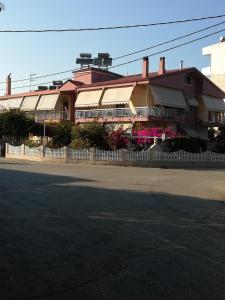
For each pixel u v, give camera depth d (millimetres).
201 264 7824
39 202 14461
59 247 8766
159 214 12984
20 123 46281
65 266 7520
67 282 6711
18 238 9430
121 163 35469
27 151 40531
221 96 56969
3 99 67125
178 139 38906
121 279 6887
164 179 24203
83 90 53844
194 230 10867
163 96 48812
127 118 48594
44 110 59344
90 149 36406
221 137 48469
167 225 11383
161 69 53781
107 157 35812
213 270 7469
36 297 6086
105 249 8695
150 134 39531
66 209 13234
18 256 8055
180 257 8258
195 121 54000
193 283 6762
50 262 7738
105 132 38250
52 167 31031
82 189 18328
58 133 40562
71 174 25422
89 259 7973
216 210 14156
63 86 56906
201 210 14062
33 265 7539
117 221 11641
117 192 17797
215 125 55219
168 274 7188
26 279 6809
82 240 9391
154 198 16453
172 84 50281
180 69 53219
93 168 31250
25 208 13219
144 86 48906
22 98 63719
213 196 17688
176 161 35938
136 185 20750
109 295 6184
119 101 49156
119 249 8727
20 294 6180
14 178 22062
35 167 30500
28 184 19562
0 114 47188
